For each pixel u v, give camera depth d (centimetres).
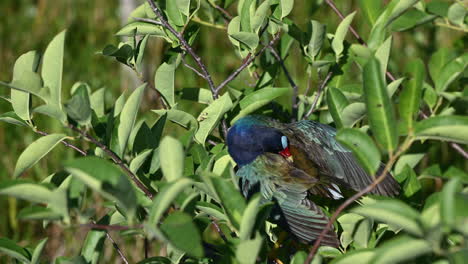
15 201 1367
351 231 640
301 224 727
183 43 797
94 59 1714
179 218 502
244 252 503
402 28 916
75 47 1759
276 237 798
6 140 1488
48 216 516
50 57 584
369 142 545
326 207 813
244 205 541
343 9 1706
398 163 842
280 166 778
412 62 746
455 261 446
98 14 1816
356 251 534
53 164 1423
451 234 478
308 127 858
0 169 1455
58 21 1820
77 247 1330
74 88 705
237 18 794
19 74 631
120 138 642
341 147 846
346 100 762
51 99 589
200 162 740
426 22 912
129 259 1286
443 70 823
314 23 804
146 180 680
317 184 802
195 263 631
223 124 829
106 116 792
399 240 453
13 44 1798
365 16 911
